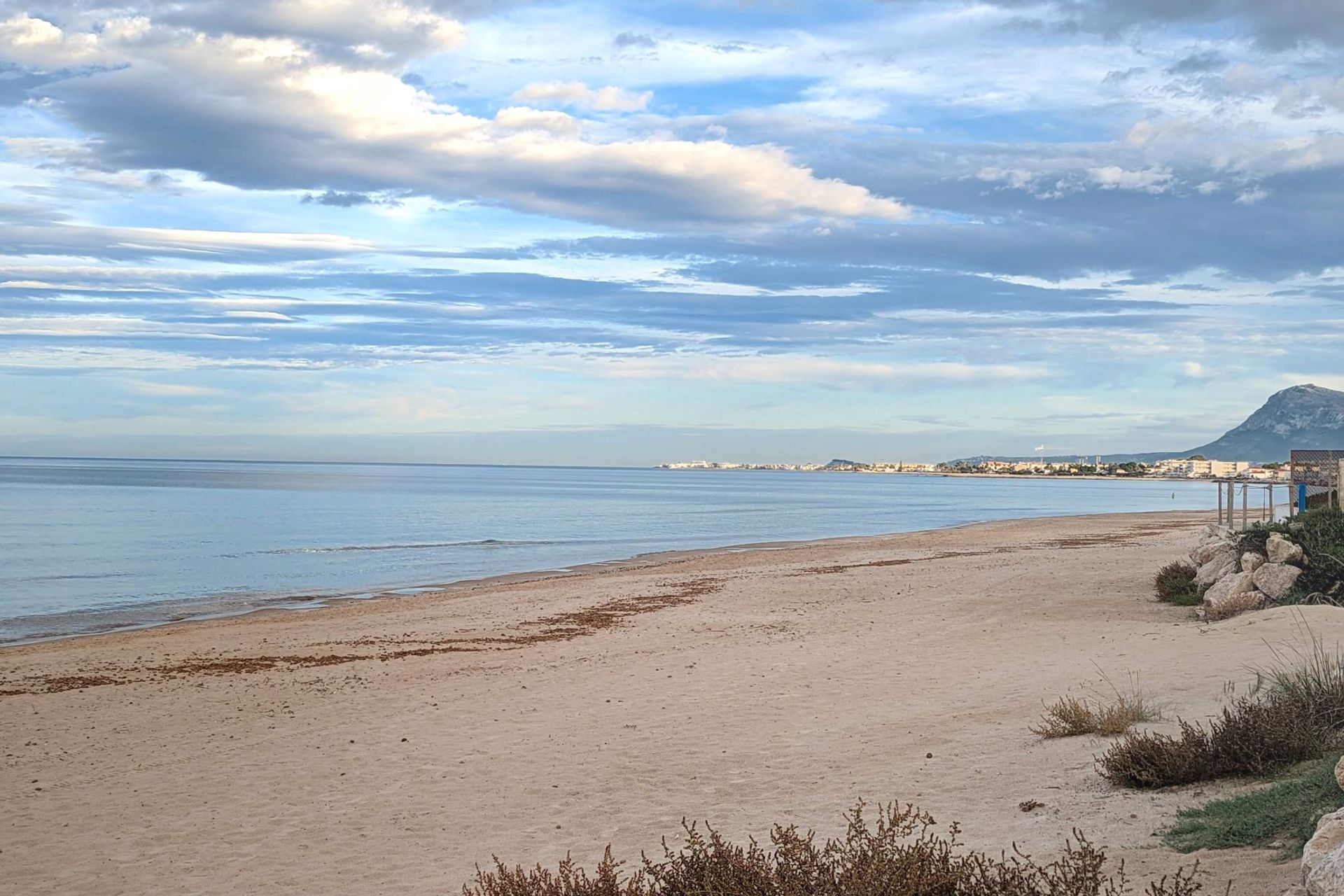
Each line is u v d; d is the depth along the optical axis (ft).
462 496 398.83
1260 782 24.98
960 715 38.65
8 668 60.80
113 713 48.60
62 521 213.05
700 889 16.80
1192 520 214.48
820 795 29.63
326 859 27.27
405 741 40.55
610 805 30.35
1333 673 31.76
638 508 311.27
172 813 32.48
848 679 48.57
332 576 121.60
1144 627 57.88
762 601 85.61
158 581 116.06
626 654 60.44
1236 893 17.43
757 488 640.17
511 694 49.52
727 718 41.50
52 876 27.27
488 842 27.68
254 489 419.74
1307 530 63.16
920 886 15.87
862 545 159.43
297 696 51.11
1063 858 20.11
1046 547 138.10
